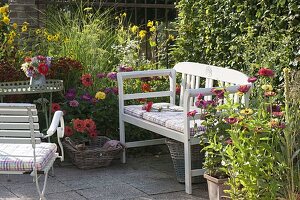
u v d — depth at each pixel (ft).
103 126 19.45
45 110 18.26
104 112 19.27
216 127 14.05
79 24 23.24
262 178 12.90
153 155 18.99
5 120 12.50
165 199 14.90
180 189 15.64
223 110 15.19
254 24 17.65
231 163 13.20
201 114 14.65
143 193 15.34
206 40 19.66
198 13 20.16
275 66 16.61
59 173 17.02
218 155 14.14
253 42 17.54
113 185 15.97
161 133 16.14
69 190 15.56
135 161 18.30
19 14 24.18
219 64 19.22
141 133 19.31
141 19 29.14
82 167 17.34
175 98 19.69
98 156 17.37
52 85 17.74
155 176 16.74
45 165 12.82
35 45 21.95
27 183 16.10
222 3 18.84
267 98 15.37
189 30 20.59
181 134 15.25
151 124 16.58
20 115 12.43
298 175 13.08
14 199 14.87
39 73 17.56
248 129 13.11
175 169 16.15
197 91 14.85
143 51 25.41
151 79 19.54
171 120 16.06
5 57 20.34
